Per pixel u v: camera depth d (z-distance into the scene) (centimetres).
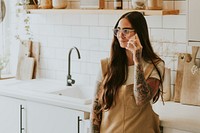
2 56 492
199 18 306
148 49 285
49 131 369
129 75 290
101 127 298
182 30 355
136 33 279
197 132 284
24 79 463
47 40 455
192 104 344
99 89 299
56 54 448
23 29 477
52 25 448
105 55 407
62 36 440
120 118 289
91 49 418
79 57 405
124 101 287
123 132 288
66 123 354
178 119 303
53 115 364
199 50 343
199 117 308
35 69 462
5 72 497
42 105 372
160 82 287
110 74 290
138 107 286
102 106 295
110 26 400
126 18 279
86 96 418
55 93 399
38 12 423
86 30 420
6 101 405
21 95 386
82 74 428
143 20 283
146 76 282
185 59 349
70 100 351
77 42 428
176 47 360
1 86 417
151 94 277
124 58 290
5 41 494
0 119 415
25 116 388
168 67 365
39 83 437
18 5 451
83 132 342
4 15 489
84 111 340
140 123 288
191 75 345
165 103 351
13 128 402
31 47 467
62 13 403
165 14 337
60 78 448
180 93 352
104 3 389
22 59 469
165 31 365
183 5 353
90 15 414
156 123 297
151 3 347
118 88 289
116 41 289
